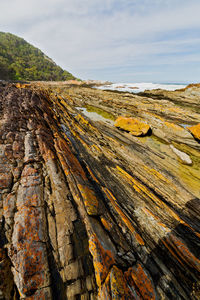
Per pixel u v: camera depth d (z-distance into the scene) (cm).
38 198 573
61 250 456
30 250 428
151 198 836
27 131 999
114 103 2625
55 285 393
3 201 532
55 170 724
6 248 426
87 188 696
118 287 391
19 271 386
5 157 716
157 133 1709
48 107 1870
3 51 11600
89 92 3688
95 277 420
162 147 1497
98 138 1530
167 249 568
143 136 1702
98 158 1139
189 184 1035
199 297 457
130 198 814
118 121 1867
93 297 389
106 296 377
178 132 1585
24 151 799
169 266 520
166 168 1182
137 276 448
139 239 586
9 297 350
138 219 697
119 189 866
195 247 583
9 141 835
